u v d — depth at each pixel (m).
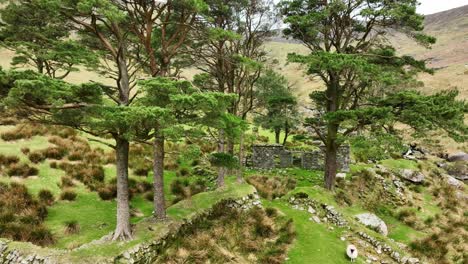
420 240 18.75
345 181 24.55
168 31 16.80
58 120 11.12
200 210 15.95
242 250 14.39
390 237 19.00
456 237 19.86
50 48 13.53
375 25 19.47
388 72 17.61
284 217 17.45
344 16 19.55
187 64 18.58
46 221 14.20
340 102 22.36
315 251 14.91
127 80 13.09
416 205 23.89
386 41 20.50
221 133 19.03
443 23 163.88
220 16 18.64
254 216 16.92
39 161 18.62
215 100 10.80
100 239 12.58
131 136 10.48
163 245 13.11
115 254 11.42
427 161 34.53
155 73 14.02
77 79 40.81
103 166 20.23
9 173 16.52
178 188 19.45
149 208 16.88
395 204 23.67
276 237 15.84
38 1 10.23
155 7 13.91
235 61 17.83
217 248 13.87
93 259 11.06
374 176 26.20
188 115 12.42
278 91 31.34
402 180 27.41
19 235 12.55
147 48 13.75
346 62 16.02
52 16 12.09
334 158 21.73
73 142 22.09
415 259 16.11
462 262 17.30
